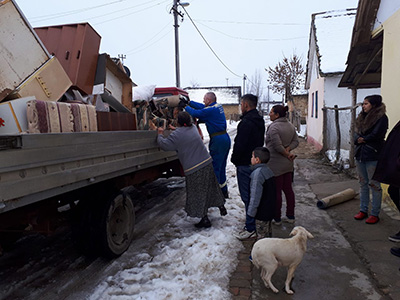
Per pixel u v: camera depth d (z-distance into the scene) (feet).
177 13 56.75
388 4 16.81
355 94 27.73
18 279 10.71
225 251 12.13
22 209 8.44
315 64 45.39
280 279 10.29
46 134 7.43
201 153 14.21
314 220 15.49
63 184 8.13
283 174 14.43
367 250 11.89
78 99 11.46
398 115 15.93
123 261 11.71
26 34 9.11
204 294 9.25
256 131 13.73
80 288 10.08
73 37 12.38
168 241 13.43
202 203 14.19
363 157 14.19
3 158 6.24
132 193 22.71
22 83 8.72
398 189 12.66
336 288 9.67
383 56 17.62
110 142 10.37
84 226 11.16
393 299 8.93
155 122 16.01
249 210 11.44
